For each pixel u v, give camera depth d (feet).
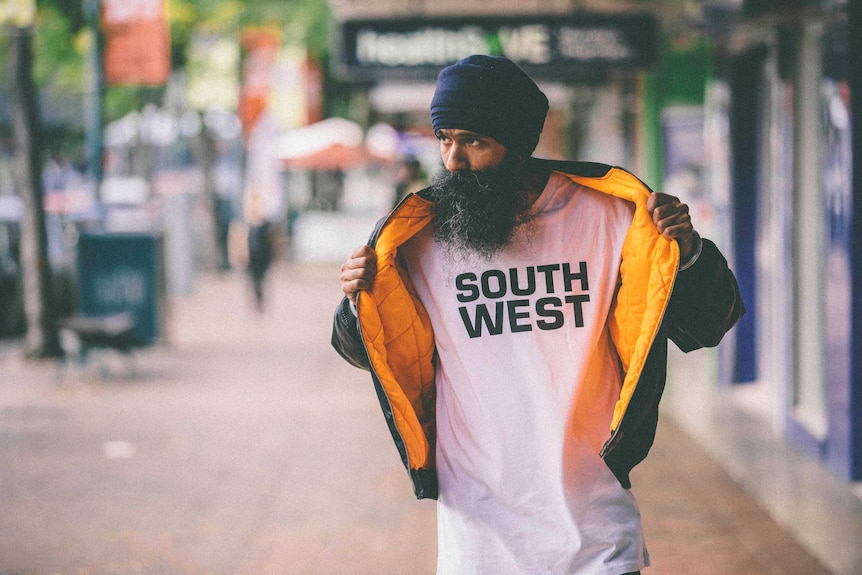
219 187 114.42
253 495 22.91
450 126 9.09
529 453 9.45
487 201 9.36
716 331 9.56
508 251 9.54
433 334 9.75
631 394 9.07
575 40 36.40
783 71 26.68
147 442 28.25
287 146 97.19
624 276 9.51
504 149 9.22
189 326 54.65
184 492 23.21
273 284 80.02
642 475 23.61
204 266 89.81
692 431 28.02
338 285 79.10
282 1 73.41
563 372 9.52
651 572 17.46
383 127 103.14
